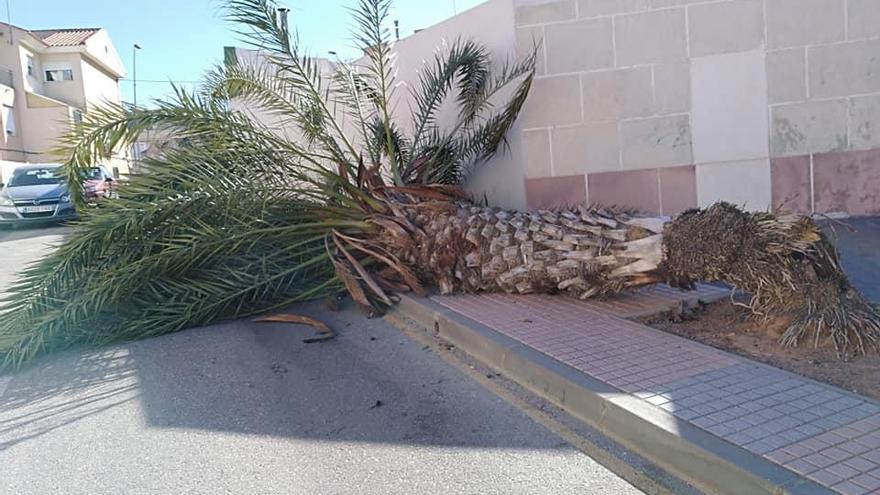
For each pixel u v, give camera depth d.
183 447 4.71
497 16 9.72
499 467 4.15
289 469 4.29
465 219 7.82
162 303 7.79
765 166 9.19
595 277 6.55
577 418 4.76
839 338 5.03
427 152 9.71
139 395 5.83
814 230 5.36
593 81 9.35
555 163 9.54
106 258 7.63
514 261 7.25
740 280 5.57
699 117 9.21
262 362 6.54
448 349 6.54
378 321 7.77
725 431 3.94
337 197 8.69
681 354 5.32
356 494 3.94
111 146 8.09
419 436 4.66
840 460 3.54
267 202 8.18
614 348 5.57
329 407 5.29
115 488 4.18
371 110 10.07
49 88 42.19
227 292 7.96
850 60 8.94
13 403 5.89
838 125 9.05
